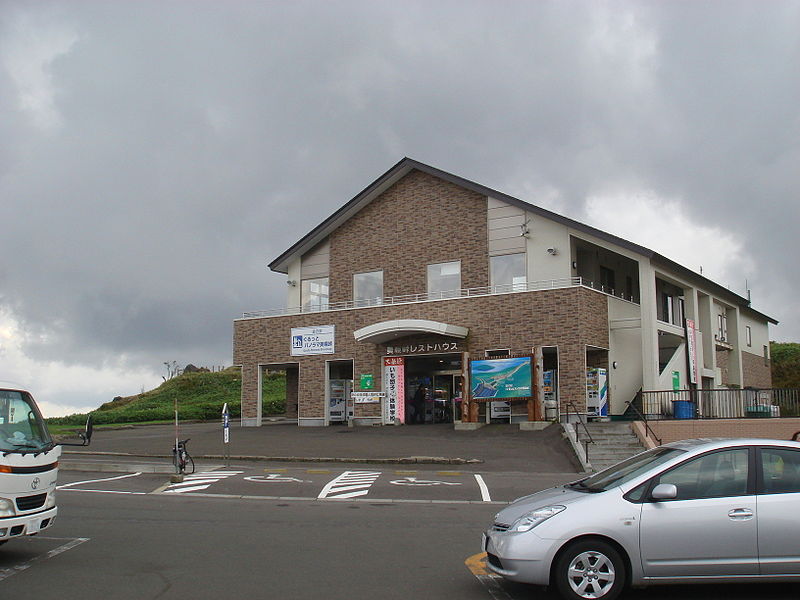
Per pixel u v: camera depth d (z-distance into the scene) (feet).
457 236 113.60
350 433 100.32
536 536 24.61
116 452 87.04
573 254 105.91
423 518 43.86
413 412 110.93
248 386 122.11
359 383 112.16
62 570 30.09
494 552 25.64
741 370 136.98
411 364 112.16
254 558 32.32
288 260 127.65
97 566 30.78
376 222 120.98
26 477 30.35
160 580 28.43
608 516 24.62
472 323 103.81
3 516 29.40
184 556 32.76
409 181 119.03
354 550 34.06
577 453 76.48
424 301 108.06
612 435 82.58
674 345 116.06
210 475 67.36
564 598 24.44
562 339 96.94
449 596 26.23
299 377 117.80
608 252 112.57
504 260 109.70
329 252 124.67
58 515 44.73
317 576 29.04
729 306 136.46
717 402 85.46
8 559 32.19
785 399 83.71
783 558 24.66
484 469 70.95
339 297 122.42
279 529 39.78
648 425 80.94
